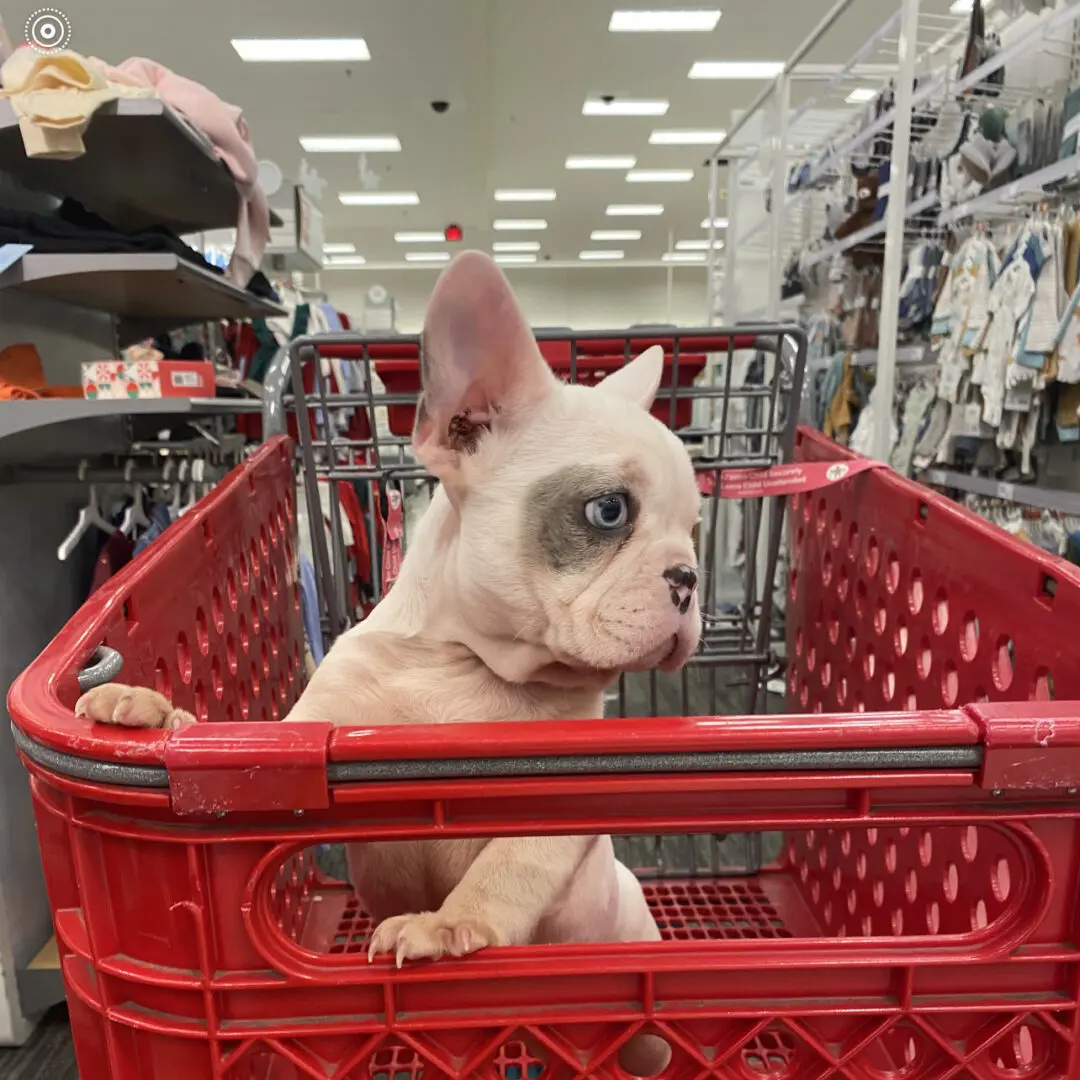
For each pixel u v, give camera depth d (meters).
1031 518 2.60
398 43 5.16
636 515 0.78
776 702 2.35
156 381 1.55
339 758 0.50
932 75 3.07
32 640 1.72
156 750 0.49
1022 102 2.77
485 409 0.80
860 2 4.91
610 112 6.89
